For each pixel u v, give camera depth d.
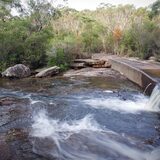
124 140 6.12
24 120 7.57
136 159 5.20
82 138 6.16
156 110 8.70
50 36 21.97
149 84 10.44
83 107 9.02
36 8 23.25
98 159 5.21
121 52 22.77
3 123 7.29
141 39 19.25
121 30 25.28
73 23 29.89
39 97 10.57
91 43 25.25
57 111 8.52
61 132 6.59
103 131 6.70
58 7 25.55
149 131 6.84
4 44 18.72
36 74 16.42
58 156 5.31
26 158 5.20
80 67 18.11
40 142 5.95
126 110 8.75
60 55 18.56
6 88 12.63
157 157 5.25
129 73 13.70
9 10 22.12
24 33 20.30
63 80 14.34
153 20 24.89
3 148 5.59
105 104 9.44
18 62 19.12
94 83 13.20
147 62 15.91
